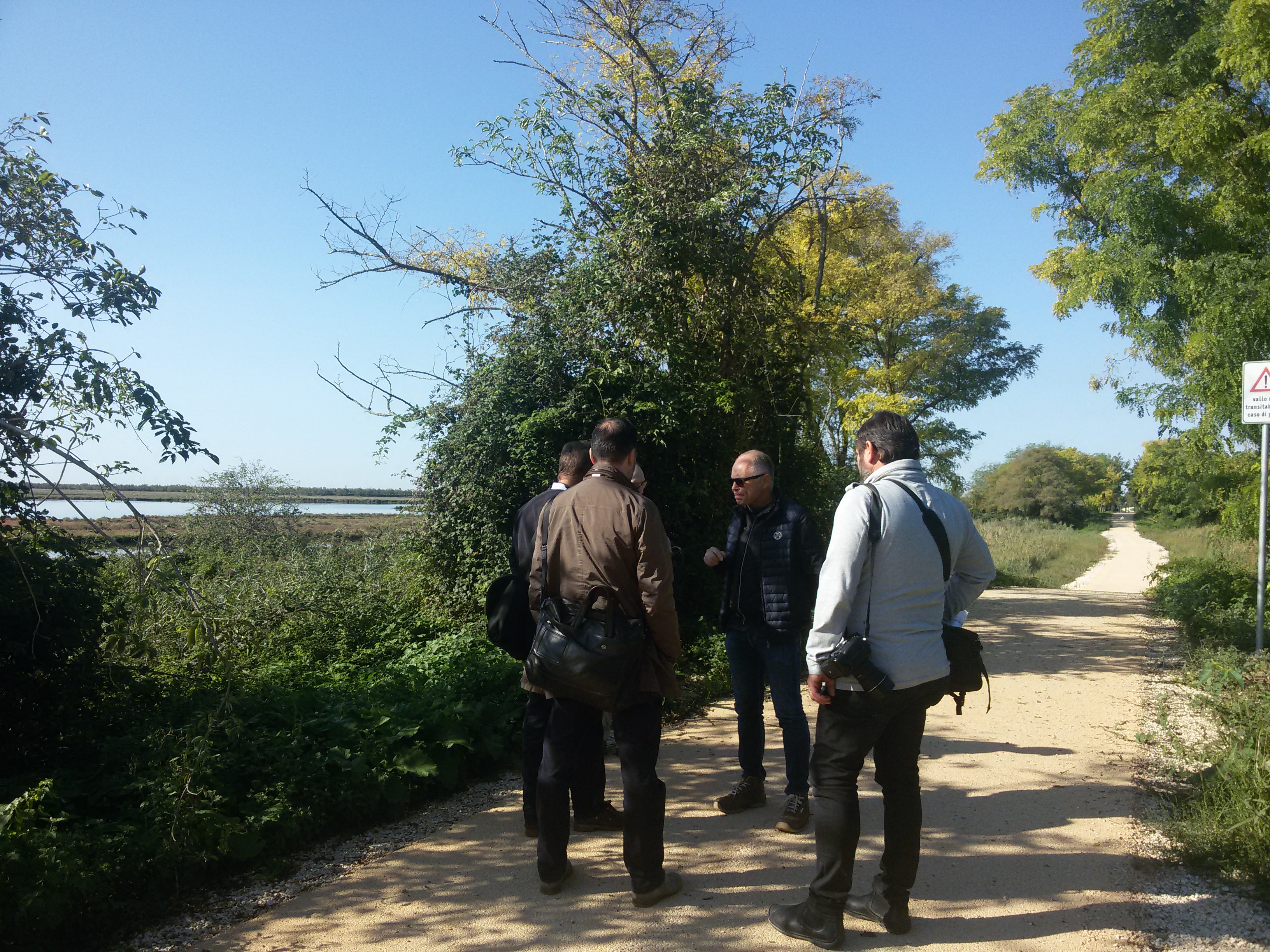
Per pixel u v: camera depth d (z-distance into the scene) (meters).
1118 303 12.61
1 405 4.38
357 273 9.12
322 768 4.07
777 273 9.69
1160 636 9.41
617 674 3.17
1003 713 5.96
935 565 2.93
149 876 3.35
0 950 2.87
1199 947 2.86
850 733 2.87
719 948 2.91
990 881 3.38
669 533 8.29
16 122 4.52
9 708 4.43
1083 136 12.85
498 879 3.51
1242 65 10.62
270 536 15.70
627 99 9.66
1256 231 11.34
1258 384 7.71
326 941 3.03
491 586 4.01
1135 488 16.72
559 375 7.93
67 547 4.63
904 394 24.59
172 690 5.47
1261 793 3.69
